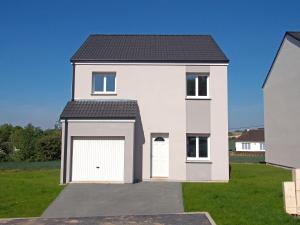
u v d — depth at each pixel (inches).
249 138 2472.9
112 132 693.9
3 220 432.8
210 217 424.5
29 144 1509.6
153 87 749.9
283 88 1088.8
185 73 751.1
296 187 430.3
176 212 463.2
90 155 699.4
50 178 754.2
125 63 753.6
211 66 749.9
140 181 707.4
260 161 1424.7
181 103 745.0
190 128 739.4
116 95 748.6
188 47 830.5
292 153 1022.4
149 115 743.7
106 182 685.3
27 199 544.4
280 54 1106.1
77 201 534.6
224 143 733.9
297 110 984.9
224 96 743.7
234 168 1053.8
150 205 506.6
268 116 1232.8
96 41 882.1
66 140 693.3
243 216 419.8
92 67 753.0
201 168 729.0
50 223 416.5
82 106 727.1
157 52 797.9
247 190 582.2
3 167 1101.1
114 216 449.4
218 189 597.3
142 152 733.9
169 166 732.0
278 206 467.5
